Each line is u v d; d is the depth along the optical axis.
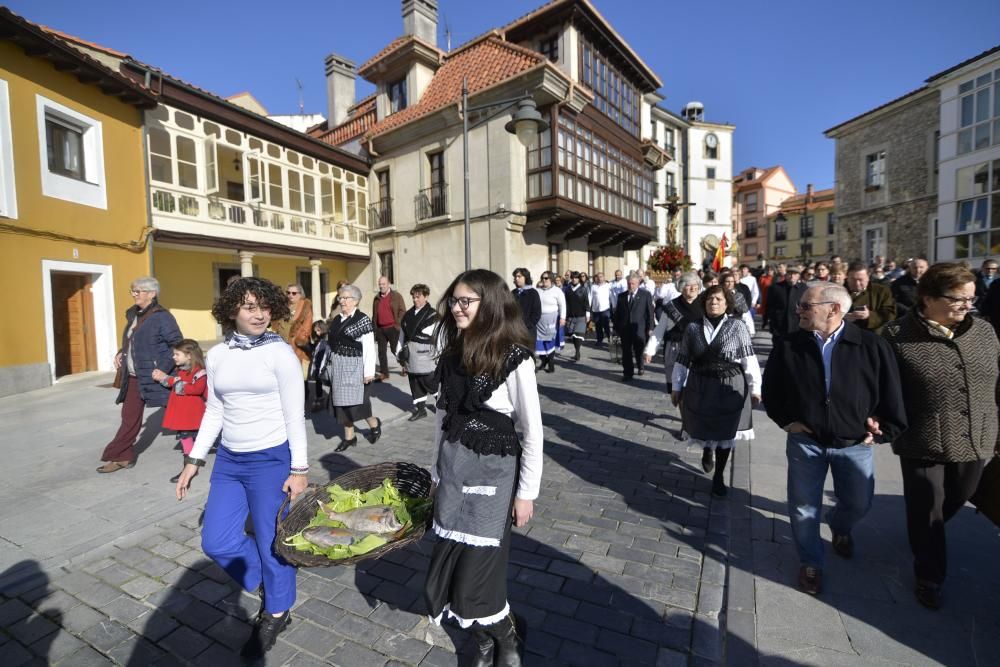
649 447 5.17
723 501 3.86
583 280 13.97
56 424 6.48
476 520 1.86
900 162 22.11
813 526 2.68
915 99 21.11
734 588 2.73
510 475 1.93
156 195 12.27
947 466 2.62
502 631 2.03
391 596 2.75
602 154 16.88
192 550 3.29
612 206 17.58
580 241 18.16
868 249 23.70
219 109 13.79
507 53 15.33
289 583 2.35
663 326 5.35
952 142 18.53
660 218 30.41
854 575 2.81
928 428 2.52
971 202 18.03
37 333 8.90
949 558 2.94
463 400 1.94
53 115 9.48
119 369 4.75
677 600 2.65
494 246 14.80
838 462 2.68
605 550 3.15
